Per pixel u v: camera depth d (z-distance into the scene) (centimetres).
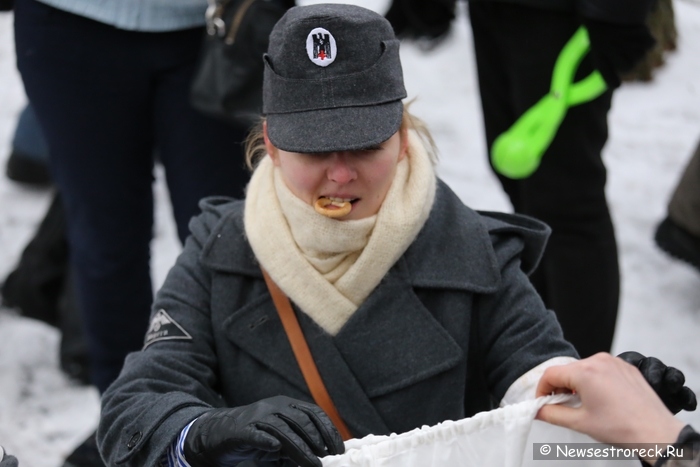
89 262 471
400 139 294
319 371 296
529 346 292
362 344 294
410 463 261
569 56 446
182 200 459
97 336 482
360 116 275
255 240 297
